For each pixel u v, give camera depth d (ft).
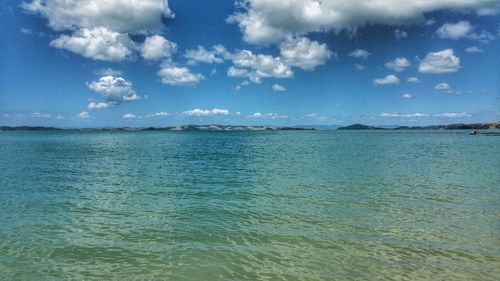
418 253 39.86
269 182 86.22
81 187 81.25
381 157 153.58
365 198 67.21
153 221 52.54
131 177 96.78
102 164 130.31
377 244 42.57
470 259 38.22
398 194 70.64
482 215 54.90
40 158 155.84
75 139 415.64
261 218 53.67
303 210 58.29
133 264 37.37
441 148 217.36
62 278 34.24
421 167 115.14
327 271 35.63
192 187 80.53
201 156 165.89
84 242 43.65
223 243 43.19
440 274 34.88
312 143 301.43
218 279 34.09
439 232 46.80
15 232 47.44
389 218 53.31
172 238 45.03
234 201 65.46
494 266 36.55
